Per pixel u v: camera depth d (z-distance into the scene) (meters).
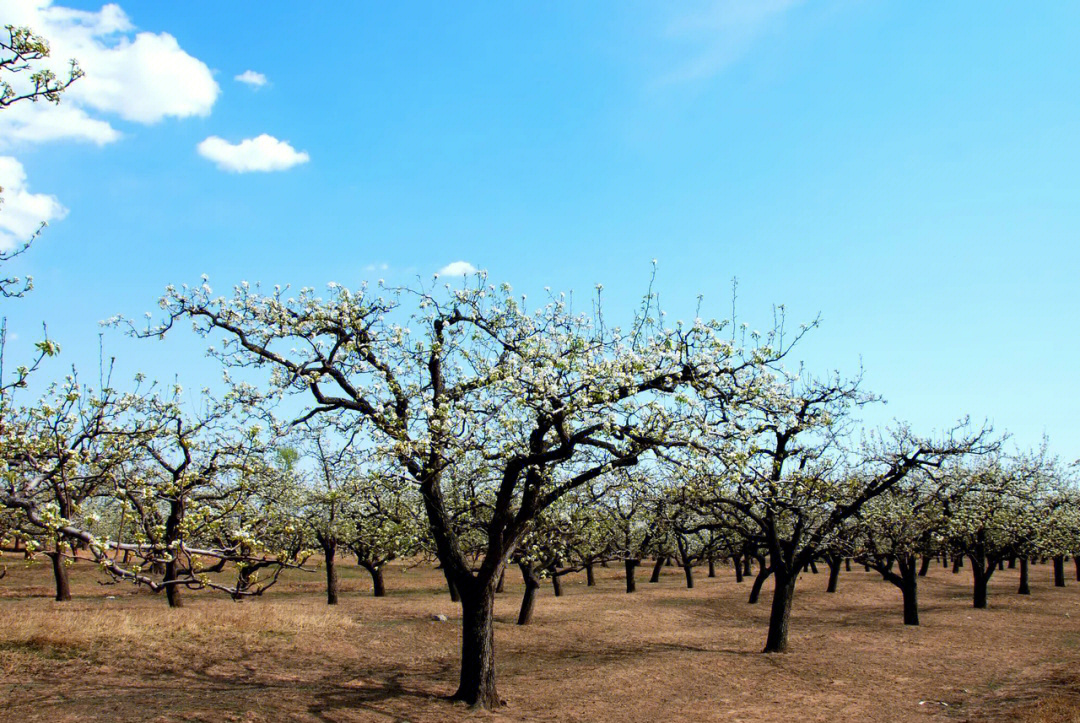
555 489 18.14
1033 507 36.81
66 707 15.34
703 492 19.17
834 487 25.02
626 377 15.11
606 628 30.73
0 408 10.06
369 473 16.80
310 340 17.30
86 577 45.44
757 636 30.20
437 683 20.25
